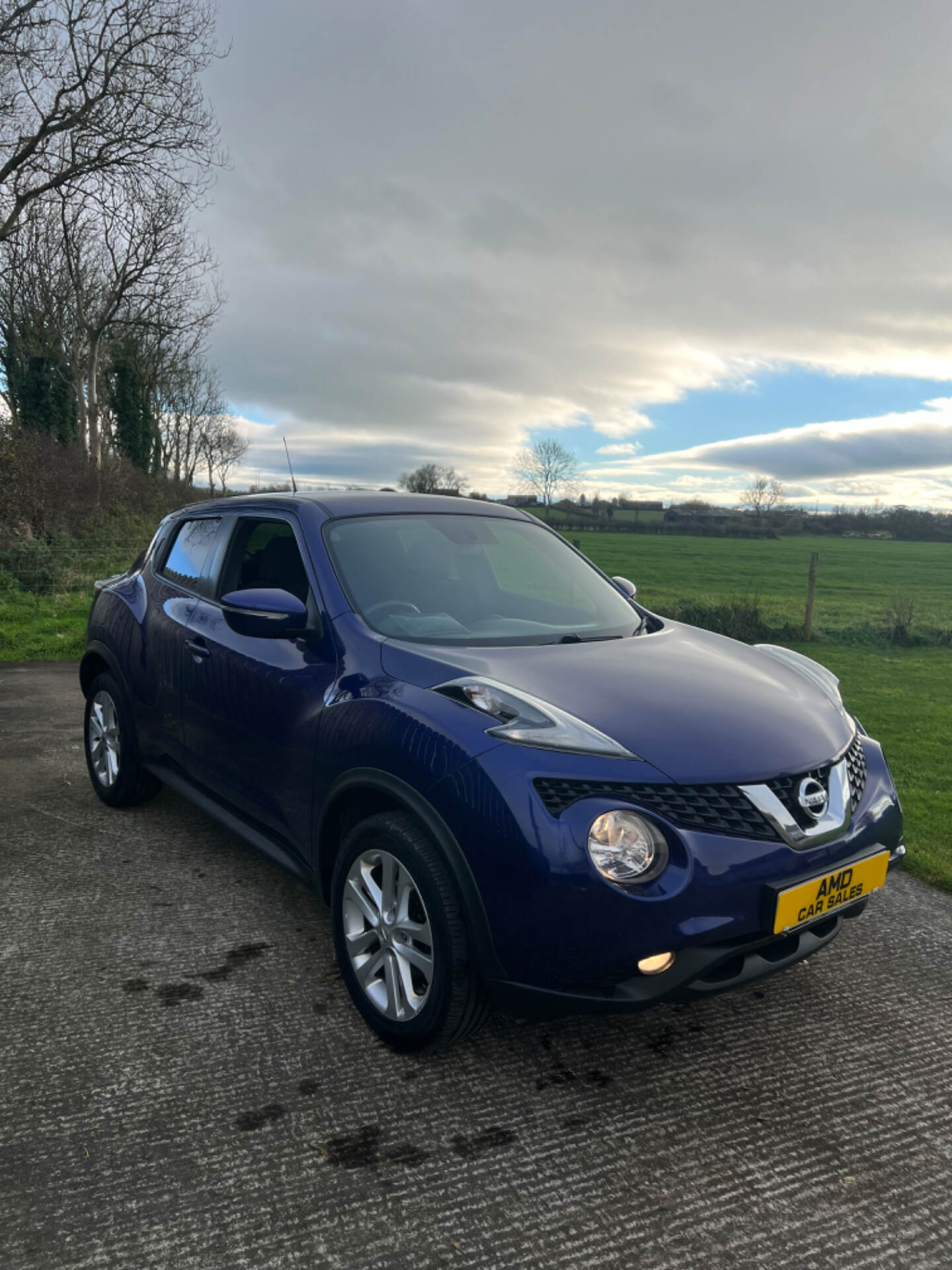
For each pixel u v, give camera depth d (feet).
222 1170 6.84
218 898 11.69
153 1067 8.09
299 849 9.86
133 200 70.33
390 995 8.36
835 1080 8.34
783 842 7.64
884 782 9.20
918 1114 7.87
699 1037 9.00
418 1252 6.14
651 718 8.02
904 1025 9.36
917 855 14.66
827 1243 6.37
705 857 7.27
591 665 9.10
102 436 122.01
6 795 15.70
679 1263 6.15
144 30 63.72
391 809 8.59
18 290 95.76
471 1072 8.23
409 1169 6.93
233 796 11.17
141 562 15.07
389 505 12.01
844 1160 7.24
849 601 82.64
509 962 7.29
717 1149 7.32
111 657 14.24
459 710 7.97
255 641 10.76
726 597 58.03
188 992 9.39
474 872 7.38
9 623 37.50
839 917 8.47
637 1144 7.34
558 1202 6.66
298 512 11.45
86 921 10.95
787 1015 9.48
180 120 66.23
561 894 7.04
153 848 13.35
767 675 9.85
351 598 10.00
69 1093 7.68
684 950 7.25
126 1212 6.37
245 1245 6.13
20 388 102.22
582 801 7.21
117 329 110.22
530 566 12.03
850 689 32.17
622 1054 8.64
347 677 9.18
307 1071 8.11
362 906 8.71
